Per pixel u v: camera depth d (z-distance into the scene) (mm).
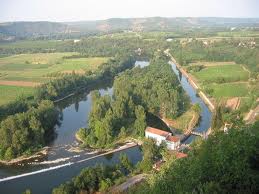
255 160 78125
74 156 174125
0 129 177625
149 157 152750
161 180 86188
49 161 168500
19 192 139625
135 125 196625
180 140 187125
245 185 70500
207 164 77250
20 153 174375
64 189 123438
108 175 137375
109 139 186000
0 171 159375
